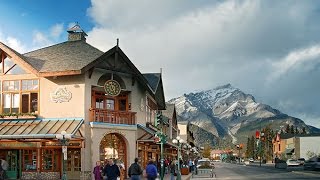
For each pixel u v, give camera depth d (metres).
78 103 33.78
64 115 33.94
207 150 187.62
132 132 35.81
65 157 24.95
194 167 52.22
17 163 34.25
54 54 36.81
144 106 40.09
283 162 73.50
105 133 34.06
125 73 36.94
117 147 35.34
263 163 122.00
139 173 21.78
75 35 40.22
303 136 108.50
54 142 33.38
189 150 69.81
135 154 36.09
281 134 132.25
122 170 30.06
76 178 33.00
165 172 48.16
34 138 31.83
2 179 30.55
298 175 46.41
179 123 91.69
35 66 35.03
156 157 46.56
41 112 34.44
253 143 175.75
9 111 35.28
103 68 34.88
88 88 34.12
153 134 37.41
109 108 36.56
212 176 45.31
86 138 33.34
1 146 34.19
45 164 33.84
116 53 35.31
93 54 36.22
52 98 34.38
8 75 35.53
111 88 34.88
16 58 35.12
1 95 35.53
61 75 33.59
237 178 41.38
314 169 60.91
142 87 39.34
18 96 35.25
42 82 34.78
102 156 34.62
